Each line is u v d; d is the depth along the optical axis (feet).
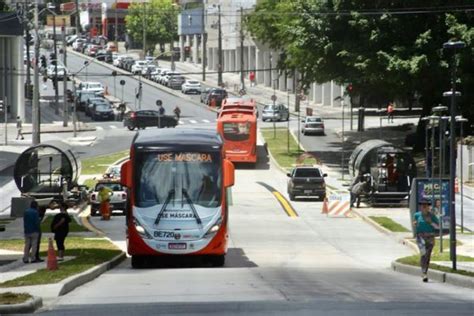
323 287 206.80
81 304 177.99
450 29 588.50
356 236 391.24
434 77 597.11
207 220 259.80
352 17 628.69
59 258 277.44
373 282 224.74
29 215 272.51
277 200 530.27
